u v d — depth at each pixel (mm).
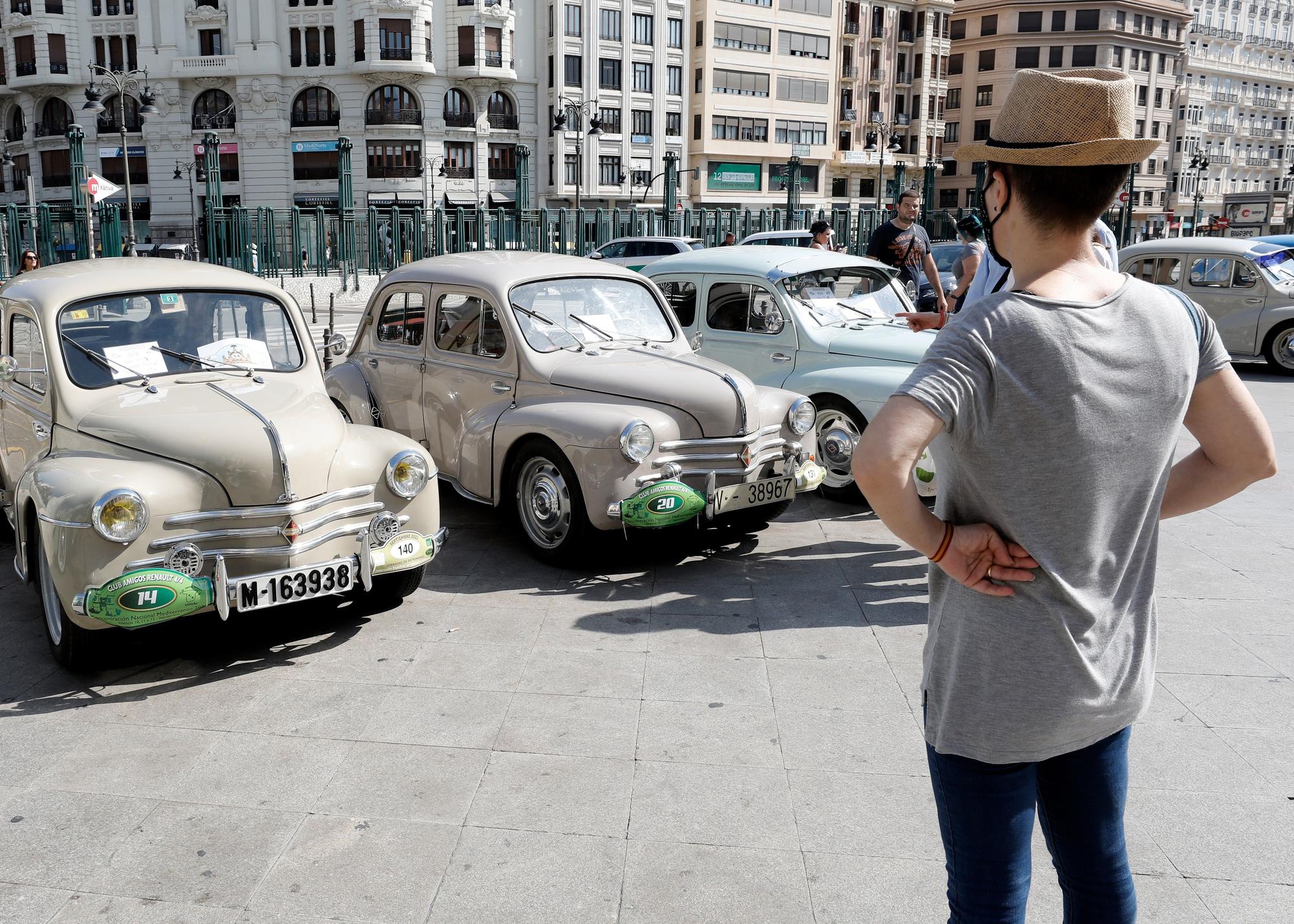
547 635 4555
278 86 53500
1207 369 1637
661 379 5477
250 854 2891
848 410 6715
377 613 4875
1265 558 5609
